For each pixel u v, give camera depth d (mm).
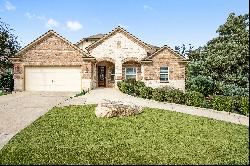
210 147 10016
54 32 29312
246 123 13797
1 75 33031
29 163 8586
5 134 11844
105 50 31828
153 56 31391
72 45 29297
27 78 29453
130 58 31844
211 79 24109
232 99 17172
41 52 29359
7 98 22484
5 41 36219
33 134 11555
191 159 8883
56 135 11430
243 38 20641
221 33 25875
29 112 16078
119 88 29672
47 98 22281
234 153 9438
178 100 19562
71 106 17453
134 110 15008
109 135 11430
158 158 8969
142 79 31453
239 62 19578
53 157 9062
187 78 29797
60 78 29453
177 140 10797
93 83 31234
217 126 12867
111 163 8570
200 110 17141
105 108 14539
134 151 9609
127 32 31719
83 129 12297
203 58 28406
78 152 9516
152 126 12766
